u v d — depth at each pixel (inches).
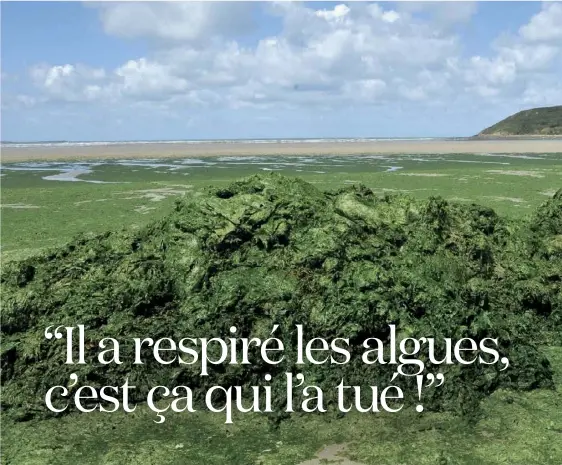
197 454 442.0
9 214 1515.7
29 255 1061.8
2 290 616.7
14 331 569.0
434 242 627.2
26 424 491.5
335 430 471.5
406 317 538.9
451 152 4675.2
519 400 509.7
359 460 430.6
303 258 572.4
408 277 563.8
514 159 3617.1
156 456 438.9
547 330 642.2
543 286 655.8
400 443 449.4
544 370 537.3
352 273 559.5
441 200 693.9
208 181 2324.1
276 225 602.9
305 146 6722.4
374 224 631.2
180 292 566.6
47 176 2741.1
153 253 610.2
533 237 740.7
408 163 3410.4
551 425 468.8
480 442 449.4
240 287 552.4
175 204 666.2
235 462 430.6
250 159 4042.8
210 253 586.6
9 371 533.3
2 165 3565.5
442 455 429.7
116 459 435.5
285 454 438.3
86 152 5295.3
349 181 2258.9
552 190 1861.5
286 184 676.1
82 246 675.4
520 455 429.1
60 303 576.1
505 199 1684.3
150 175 2736.2
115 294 564.4
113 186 2096.5
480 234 689.0
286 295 548.1
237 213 606.9
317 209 632.4
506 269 683.4
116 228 1301.7
